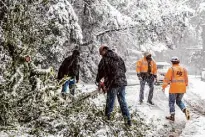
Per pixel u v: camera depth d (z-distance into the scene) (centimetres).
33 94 698
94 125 733
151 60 1217
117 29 2052
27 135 674
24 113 705
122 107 812
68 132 684
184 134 851
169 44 2189
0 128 658
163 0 2086
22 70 727
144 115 966
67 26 1489
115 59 816
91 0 1955
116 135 727
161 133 856
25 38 810
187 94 1662
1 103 668
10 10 795
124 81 822
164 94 1559
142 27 2056
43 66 1487
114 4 2064
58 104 711
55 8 1451
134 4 2036
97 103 1042
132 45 2505
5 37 764
